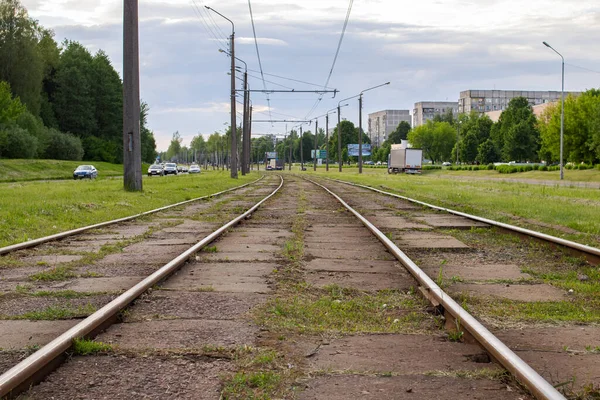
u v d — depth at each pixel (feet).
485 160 339.16
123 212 53.01
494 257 28.02
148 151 360.69
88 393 10.98
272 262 26.16
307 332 15.02
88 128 303.89
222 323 15.76
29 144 226.38
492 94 599.98
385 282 21.74
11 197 64.34
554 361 12.72
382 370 12.16
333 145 572.10
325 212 55.52
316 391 11.06
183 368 12.25
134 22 74.90
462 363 12.59
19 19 249.55
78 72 296.10
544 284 21.49
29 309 17.56
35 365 11.47
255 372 11.97
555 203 61.31
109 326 15.58
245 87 201.57
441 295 17.26
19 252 29.12
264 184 134.21
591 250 25.75
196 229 40.88
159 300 18.60
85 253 29.01
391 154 271.08
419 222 45.19
